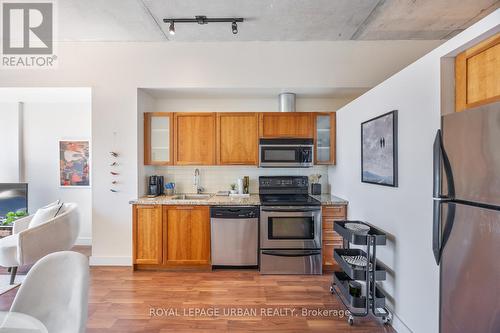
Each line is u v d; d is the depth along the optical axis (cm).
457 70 157
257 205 315
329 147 359
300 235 312
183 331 207
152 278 301
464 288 140
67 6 256
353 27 298
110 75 334
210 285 283
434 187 154
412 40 332
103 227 336
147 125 349
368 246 209
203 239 319
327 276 307
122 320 221
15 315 118
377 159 234
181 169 385
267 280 296
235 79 336
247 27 297
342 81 336
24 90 347
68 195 420
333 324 216
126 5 254
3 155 414
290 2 249
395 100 209
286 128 351
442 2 249
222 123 349
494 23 125
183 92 358
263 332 206
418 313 181
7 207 392
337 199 328
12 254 267
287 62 336
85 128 418
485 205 128
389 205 218
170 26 278
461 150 142
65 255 142
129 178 335
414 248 186
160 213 318
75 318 128
